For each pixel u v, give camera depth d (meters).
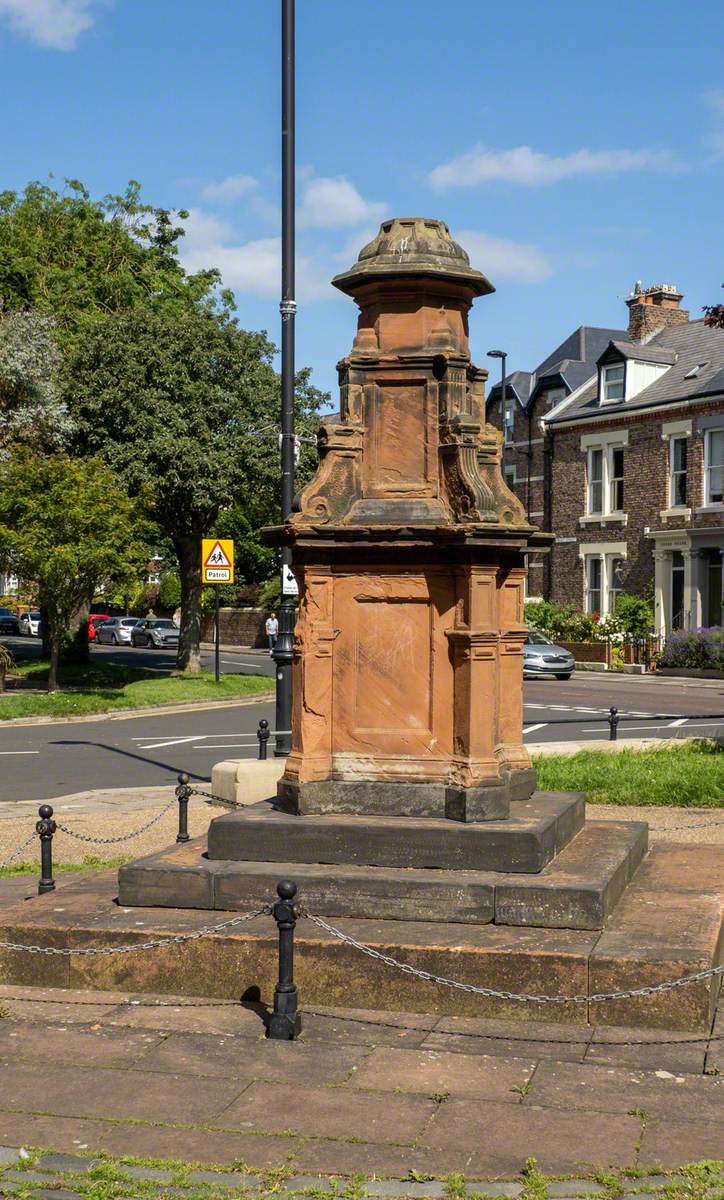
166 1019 6.59
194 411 31.25
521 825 7.60
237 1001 6.89
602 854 7.97
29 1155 4.93
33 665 37.47
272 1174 4.75
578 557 45.28
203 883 7.51
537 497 48.25
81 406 31.72
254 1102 5.45
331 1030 6.38
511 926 7.00
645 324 46.69
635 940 6.69
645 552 42.28
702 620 39.78
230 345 32.56
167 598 66.06
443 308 8.43
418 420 8.29
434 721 8.00
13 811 13.51
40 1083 5.70
